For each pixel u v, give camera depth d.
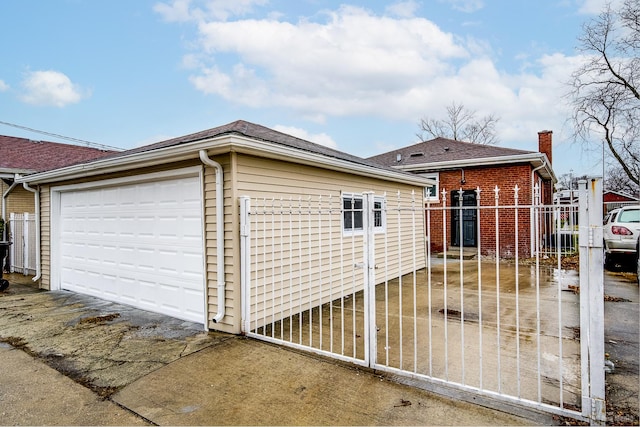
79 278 7.36
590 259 2.54
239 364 3.70
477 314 5.55
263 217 4.90
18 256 10.01
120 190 6.42
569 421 2.59
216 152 4.66
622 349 4.01
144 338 4.55
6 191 10.70
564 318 5.28
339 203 6.90
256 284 4.95
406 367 3.61
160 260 5.74
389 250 8.79
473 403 2.88
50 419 2.79
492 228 12.89
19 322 5.29
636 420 2.62
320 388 3.18
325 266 6.49
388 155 17.81
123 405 2.97
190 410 2.87
